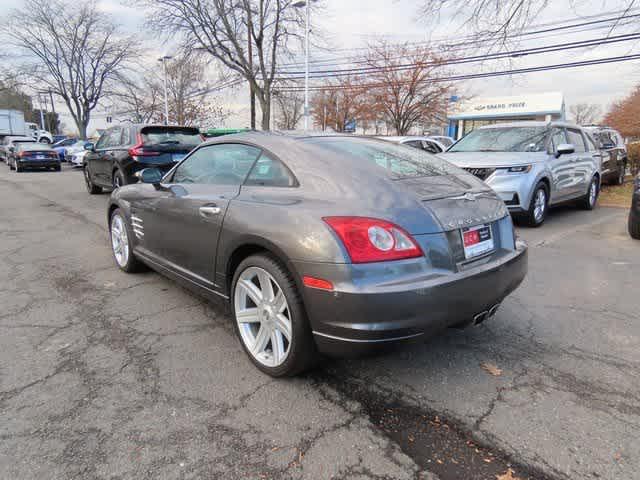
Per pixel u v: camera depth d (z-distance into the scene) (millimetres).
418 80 24500
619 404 2455
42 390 2555
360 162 2754
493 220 2789
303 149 2871
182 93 32000
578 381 2688
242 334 2893
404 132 26219
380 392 2572
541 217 7375
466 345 3145
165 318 3584
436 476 1940
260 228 2586
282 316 2594
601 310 3773
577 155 8461
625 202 10422
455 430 2244
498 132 8281
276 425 2273
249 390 2582
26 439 2143
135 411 2371
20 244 6082
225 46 20656
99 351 3025
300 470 1969
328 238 2273
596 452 2082
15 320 3520
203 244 3160
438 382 2678
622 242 6242
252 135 3254
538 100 27641
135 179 8992
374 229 2252
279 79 22719
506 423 2293
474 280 2449
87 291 4199
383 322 2197
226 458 2039
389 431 2236
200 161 3641
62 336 3246
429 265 2332
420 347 3111
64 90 35812
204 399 2488
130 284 4410
